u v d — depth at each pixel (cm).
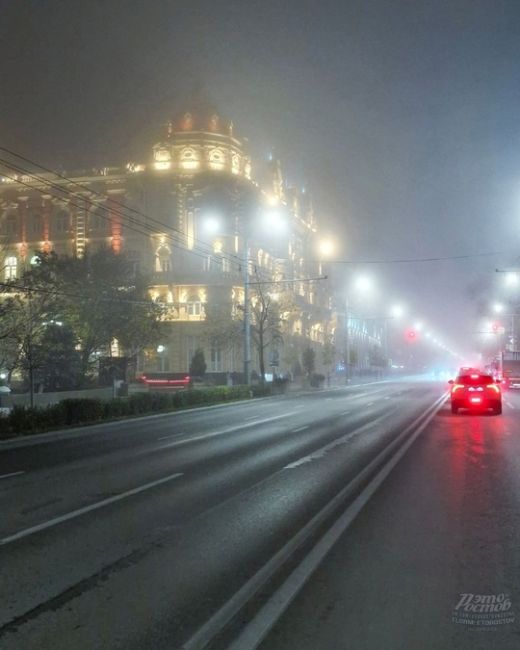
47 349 3222
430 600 538
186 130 6712
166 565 646
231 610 519
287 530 786
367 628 481
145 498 992
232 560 662
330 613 509
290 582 582
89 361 4266
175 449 1622
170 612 519
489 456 1404
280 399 4134
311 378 5816
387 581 586
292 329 7731
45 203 6950
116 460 1440
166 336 4541
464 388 2575
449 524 805
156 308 4231
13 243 6975
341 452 1499
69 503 959
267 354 7100
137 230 6656
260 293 4925
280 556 669
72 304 3838
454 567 627
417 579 591
